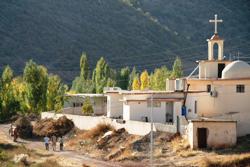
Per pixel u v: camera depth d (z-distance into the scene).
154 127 102.62
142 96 114.12
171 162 91.00
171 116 112.12
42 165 93.12
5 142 118.56
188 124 97.75
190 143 95.19
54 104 158.88
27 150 108.19
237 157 87.19
